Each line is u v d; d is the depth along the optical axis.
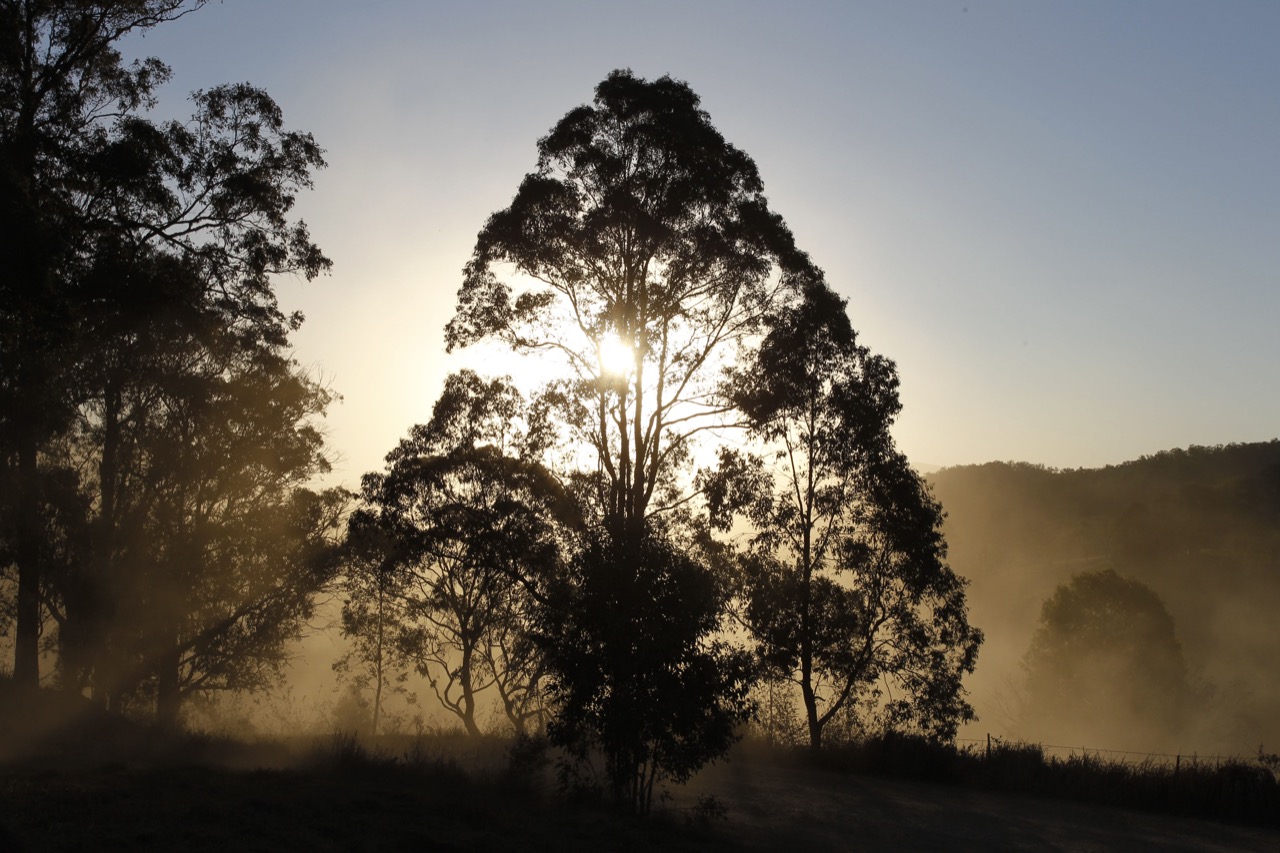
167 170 26.23
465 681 37.78
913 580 32.22
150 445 31.17
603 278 28.44
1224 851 16.52
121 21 25.78
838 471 32.41
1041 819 19.02
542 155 28.62
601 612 15.66
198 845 10.62
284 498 34.84
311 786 15.05
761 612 31.03
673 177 27.61
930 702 32.00
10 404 23.75
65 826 10.81
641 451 28.02
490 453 29.23
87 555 28.97
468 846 11.88
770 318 29.52
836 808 19.12
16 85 23.81
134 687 31.67
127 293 24.95
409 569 36.81
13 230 18.91
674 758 15.65
